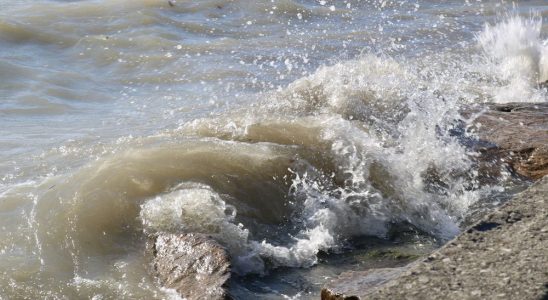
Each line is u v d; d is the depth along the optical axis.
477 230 8.11
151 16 24.33
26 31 22.38
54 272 9.44
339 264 9.77
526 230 8.06
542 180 9.09
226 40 22.80
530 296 6.98
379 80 14.84
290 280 9.34
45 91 17.94
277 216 10.73
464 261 7.62
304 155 11.88
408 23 25.09
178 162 11.37
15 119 15.89
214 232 9.98
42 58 20.91
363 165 11.70
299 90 14.39
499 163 12.30
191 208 10.30
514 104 14.67
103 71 20.08
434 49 21.73
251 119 13.12
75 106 17.08
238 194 10.84
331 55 21.41
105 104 17.33
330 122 12.87
